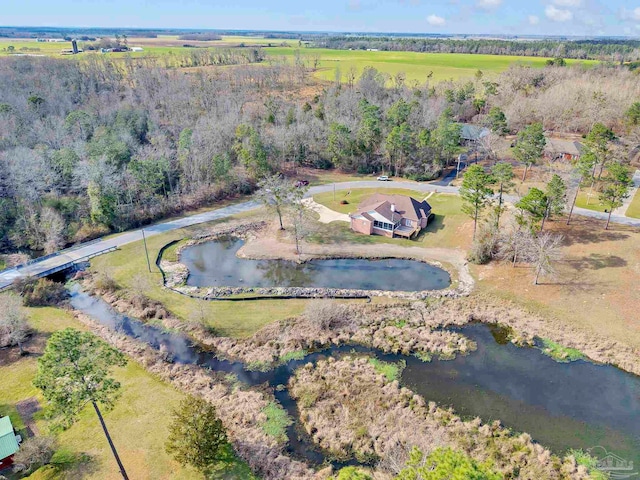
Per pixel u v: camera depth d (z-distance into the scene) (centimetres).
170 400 3244
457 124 8169
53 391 2250
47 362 2238
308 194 7369
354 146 8431
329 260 5406
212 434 2605
